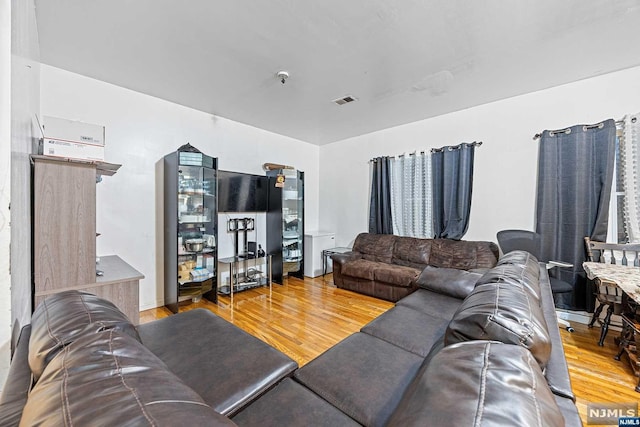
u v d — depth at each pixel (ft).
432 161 12.65
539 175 9.82
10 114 3.17
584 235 8.95
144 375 1.96
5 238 3.10
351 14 5.93
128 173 9.93
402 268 11.76
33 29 5.58
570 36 6.74
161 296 10.85
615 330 8.50
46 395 1.73
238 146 13.42
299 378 3.96
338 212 16.96
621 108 8.47
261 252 13.39
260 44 7.05
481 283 4.52
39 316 3.36
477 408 1.50
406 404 2.07
